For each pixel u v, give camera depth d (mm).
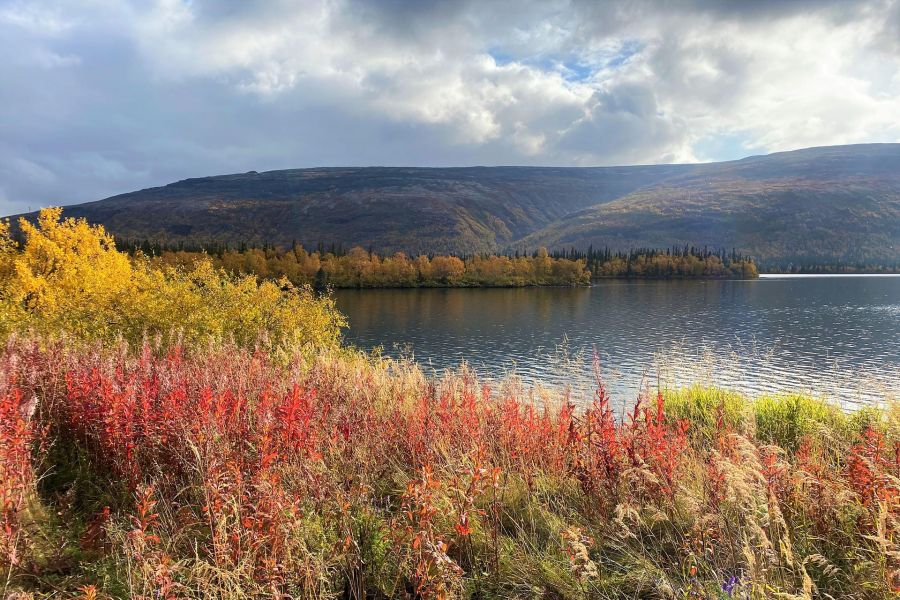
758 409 9109
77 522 4746
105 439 5535
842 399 10344
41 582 3863
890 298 105625
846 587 3580
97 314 16172
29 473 4996
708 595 3430
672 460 4871
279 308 19672
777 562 3361
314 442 4938
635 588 3777
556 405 7426
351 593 3865
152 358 9648
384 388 8273
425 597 3594
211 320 16781
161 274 18328
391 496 5395
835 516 4234
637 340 54781
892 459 4652
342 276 143750
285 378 7898
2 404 5109
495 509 4574
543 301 104812
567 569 3959
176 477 5180
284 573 3598
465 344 54469
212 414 5055
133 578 3652
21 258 21812
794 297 109750
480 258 165000
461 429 6043
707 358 12031
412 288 143875
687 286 152000
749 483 3918
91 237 23469
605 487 4895
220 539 3643
